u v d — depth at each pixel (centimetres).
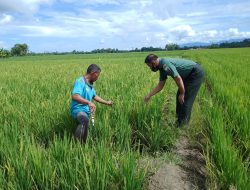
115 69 937
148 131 289
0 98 380
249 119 281
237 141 277
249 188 192
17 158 192
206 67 983
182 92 316
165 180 226
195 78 331
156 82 542
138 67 1040
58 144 207
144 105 309
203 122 352
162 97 380
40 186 185
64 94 398
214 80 630
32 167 188
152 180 223
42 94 410
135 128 306
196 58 1833
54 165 191
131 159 193
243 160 259
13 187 176
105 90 420
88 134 261
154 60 313
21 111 311
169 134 290
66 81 575
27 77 735
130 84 498
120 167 196
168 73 312
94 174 182
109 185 187
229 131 283
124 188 182
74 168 188
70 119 291
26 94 409
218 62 1286
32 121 287
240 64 1088
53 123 288
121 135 269
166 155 268
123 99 337
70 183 181
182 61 330
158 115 296
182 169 250
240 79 593
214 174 219
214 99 462
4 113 308
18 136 242
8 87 521
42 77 711
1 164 206
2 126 267
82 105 282
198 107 444
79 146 207
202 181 236
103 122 278
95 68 284
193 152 286
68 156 196
